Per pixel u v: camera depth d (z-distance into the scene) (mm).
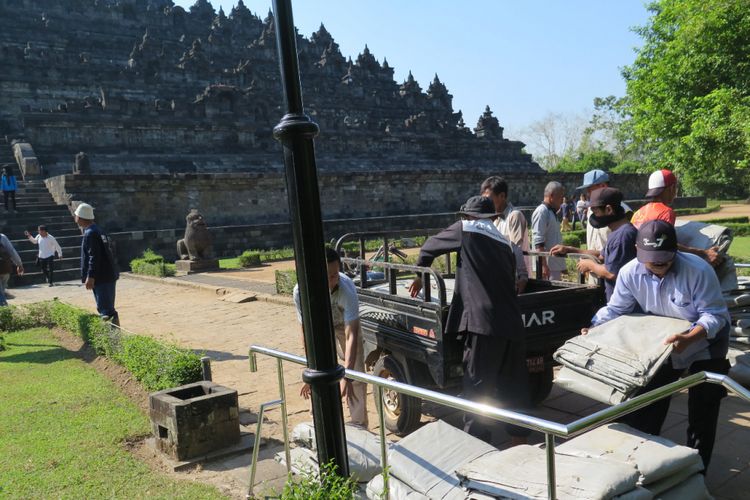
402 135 46344
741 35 16422
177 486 4242
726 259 5117
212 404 4867
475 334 4168
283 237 28734
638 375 3295
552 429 2281
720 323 3467
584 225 27938
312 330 2900
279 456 4070
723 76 17469
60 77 38062
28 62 37344
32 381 7207
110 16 47594
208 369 5836
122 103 33594
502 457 2980
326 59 55281
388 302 5254
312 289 2881
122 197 26734
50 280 19828
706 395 3693
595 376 3443
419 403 4961
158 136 34531
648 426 3797
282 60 2820
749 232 24906
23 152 28828
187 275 20281
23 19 43250
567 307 4977
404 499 3018
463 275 4297
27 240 22469
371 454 3623
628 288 3879
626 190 49188
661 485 2752
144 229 27312
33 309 11656
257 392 6781
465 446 3289
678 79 18078
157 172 32312
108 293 8734
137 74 40531
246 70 45094
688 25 17000
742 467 4121
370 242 27797
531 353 4914
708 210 44594
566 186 46406
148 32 46812
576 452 2900
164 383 5887
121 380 7023
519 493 2594
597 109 52000
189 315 12438
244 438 5176
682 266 3609
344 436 2986
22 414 5867
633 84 20891
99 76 39312
